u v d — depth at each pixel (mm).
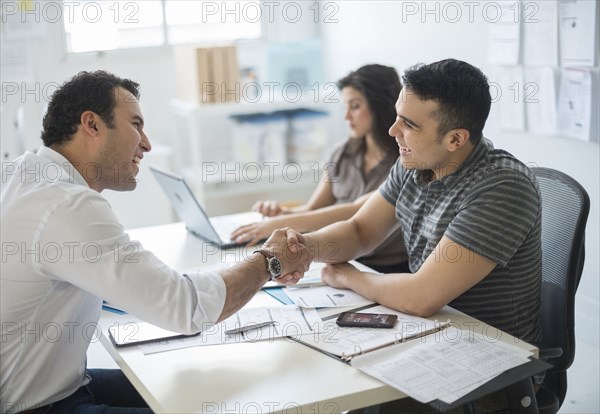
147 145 1771
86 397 1698
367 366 1464
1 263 1509
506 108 3283
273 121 4352
